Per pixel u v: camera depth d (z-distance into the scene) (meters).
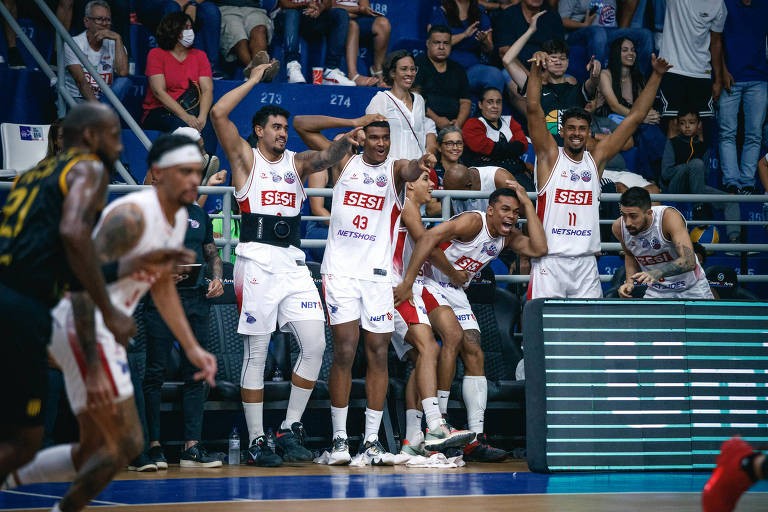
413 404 14.84
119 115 20.66
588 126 15.73
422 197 15.30
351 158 14.38
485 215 15.14
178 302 7.75
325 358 15.82
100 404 7.00
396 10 25.80
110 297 7.23
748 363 13.70
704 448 13.38
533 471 13.09
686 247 14.77
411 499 10.11
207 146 20.36
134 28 22.94
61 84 19.42
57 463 7.70
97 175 6.77
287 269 14.02
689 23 24.91
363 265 14.22
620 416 13.17
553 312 13.17
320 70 22.89
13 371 6.73
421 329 14.48
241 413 15.55
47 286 6.90
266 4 24.36
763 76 25.34
